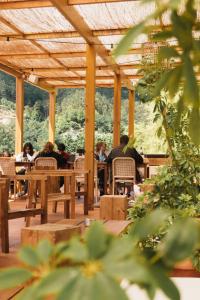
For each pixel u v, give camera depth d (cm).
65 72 1311
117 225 304
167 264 44
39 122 2116
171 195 295
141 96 236
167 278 44
